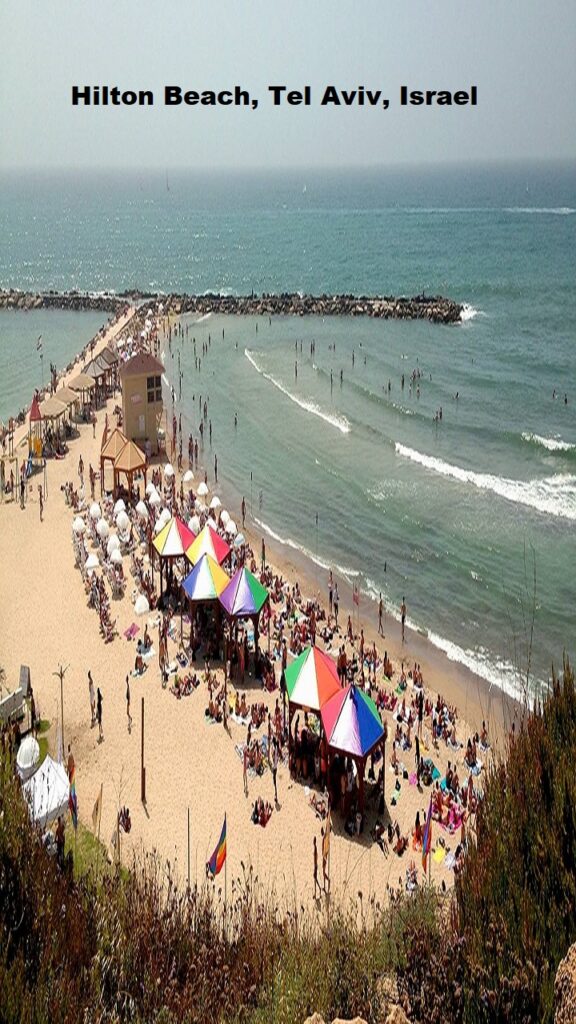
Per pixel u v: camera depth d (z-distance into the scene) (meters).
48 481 55.12
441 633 38.62
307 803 27.05
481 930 10.00
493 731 30.98
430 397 72.38
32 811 16.12
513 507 50.25
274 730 30.31
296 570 45.06
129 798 26.75
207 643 35.72
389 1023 9.79
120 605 39.00
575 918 9.44
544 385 74.19
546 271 142.75
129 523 46.16
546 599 40.09
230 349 96.31
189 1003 10.66
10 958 9.65
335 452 61.47
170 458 60.91
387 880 23.66
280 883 23.30
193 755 29.08
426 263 162.88
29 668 33.53
